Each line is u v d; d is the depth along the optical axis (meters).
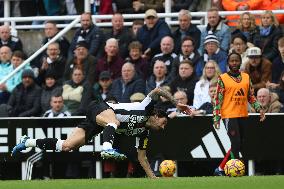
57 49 53.97
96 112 38.00
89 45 54.28
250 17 52.03
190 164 47.53
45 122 48.50
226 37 52.50
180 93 47.62
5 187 32.66
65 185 33.09
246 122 46.16
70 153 48.31
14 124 48.78
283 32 54.97
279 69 49.91
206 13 54.09
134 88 49.72
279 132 45.94
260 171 47.53
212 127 46.47
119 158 36.56
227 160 43.91
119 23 54.25
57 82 52.56
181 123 46.84
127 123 37.91
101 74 50.53
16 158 48.94
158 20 53.69
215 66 48.00
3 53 55.53
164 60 51.84
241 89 42.69
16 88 52.31
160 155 47.06
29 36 58.72
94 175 48.31
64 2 60.78
